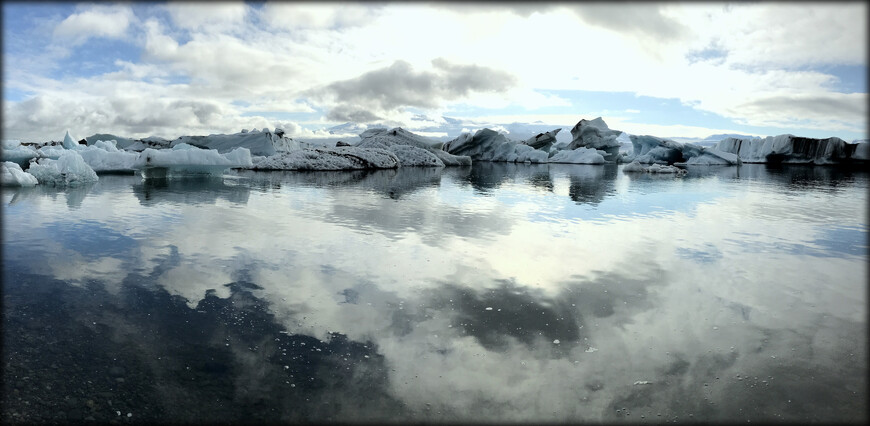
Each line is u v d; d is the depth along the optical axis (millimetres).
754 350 2943
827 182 17812
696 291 4082
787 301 3859
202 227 6621
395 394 2377
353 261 4848
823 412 2295
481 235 6344
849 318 3494
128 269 4449
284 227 6711
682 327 3281
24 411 2145
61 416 2121
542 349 2902
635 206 9812
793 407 2332
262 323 3213
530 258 5094
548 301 3748
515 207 9328
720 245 5996
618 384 2514
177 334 3008
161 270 4438
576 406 2307
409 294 3854
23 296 3662
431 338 3029
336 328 3152
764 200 11312
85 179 13258
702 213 8883
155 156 15352
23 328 3045
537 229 6867
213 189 12172
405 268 4617
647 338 3090
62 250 5172
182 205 8906
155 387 2389
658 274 4582
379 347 2889
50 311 3359
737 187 15109
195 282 4082
